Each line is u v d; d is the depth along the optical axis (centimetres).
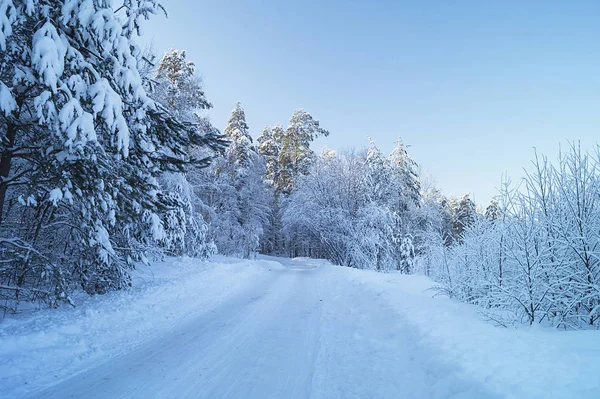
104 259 734
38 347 509
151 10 708
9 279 747
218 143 880
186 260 1711
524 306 527
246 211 3431
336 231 2753
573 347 350
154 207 780
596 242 520
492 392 294
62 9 557
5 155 648
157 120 794
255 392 421
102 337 592
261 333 689
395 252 2505
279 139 4753
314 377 472
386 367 463
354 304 942
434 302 737
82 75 606
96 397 396
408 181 3269
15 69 543
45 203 729
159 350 568
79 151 571
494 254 693
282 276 1811
